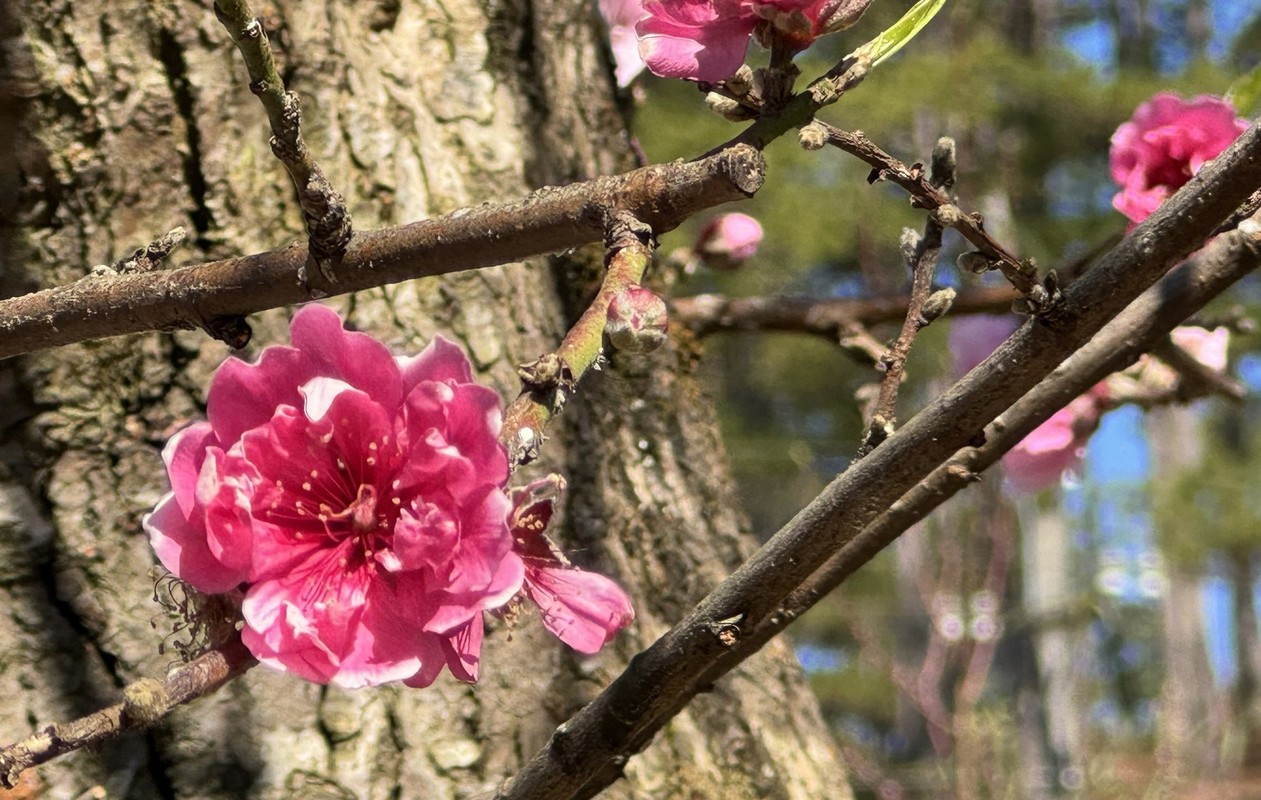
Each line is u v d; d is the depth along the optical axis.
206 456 0.59
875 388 0.77
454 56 0.84
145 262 0.67
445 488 0.59
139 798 0.72
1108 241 0.76
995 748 2.57
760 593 0.63
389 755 0.74
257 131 0.77
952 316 0.97
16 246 0.75
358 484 0.59
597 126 0.90
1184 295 0.69
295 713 0.74
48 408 0.74
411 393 0.59
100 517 0.74
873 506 0.63
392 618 0.59
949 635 2.80
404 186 0.79
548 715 0.76
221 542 0.59
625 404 0.85
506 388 0.78
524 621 0.76
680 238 2.68
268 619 0.59
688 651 0.63
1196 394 0.81
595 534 0.79
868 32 2.29
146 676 0.73
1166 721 2.87
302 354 0.60
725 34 0.62
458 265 0.63
